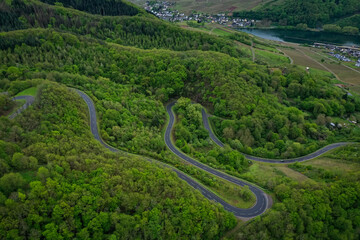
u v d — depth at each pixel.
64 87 177.50
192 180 147.00
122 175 116.38
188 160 170.62
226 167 165.62
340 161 176.62
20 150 109.62
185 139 192.88
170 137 196.00
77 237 93.62
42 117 136.75
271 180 148.00
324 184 136.38
